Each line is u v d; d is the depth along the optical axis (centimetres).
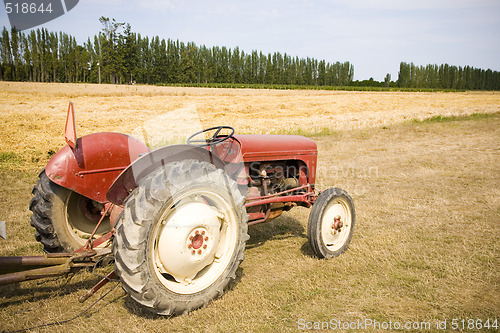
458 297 305
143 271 249
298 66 11200
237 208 302
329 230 388
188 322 270
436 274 345
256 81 10688
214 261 301
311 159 444
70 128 332
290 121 1712
